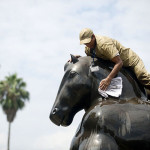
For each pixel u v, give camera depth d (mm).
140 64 5387
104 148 4691
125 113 4852
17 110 34812
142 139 4754
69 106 5316
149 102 5121
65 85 5359
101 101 5105
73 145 5062
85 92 5270
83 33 5238
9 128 34312
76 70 5328
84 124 4977
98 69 5281
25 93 34938
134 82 5297
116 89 5152
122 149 4773
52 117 5391
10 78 35000
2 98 34469
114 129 4770
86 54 5660
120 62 5172
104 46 5180
